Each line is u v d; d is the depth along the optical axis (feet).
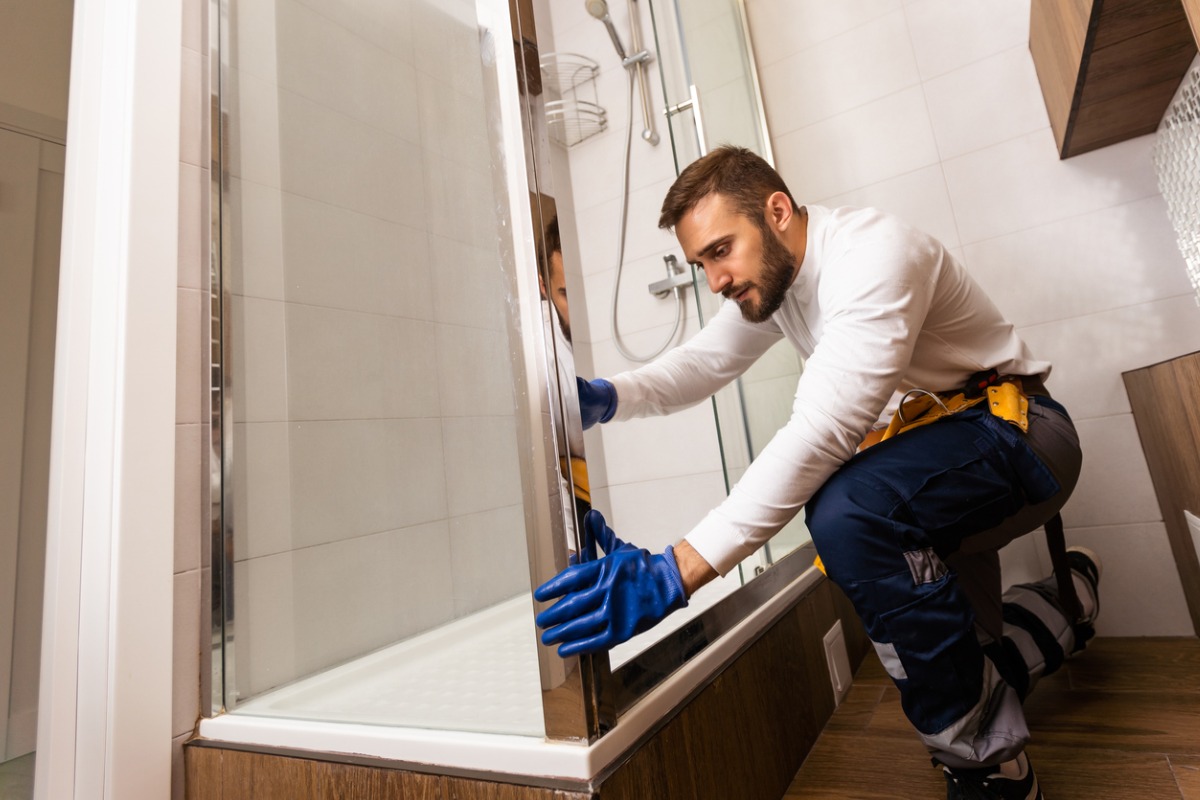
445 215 2.80
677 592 2.29
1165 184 4.64
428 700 2.55
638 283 5.87
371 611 2.90
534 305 2.40
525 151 2.47
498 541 2.51
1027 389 3.22
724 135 5.49
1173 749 2.96
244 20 3.80
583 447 2.43
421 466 2.80
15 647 4.15
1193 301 4.73
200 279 3.50
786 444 2.52
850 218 3.17
